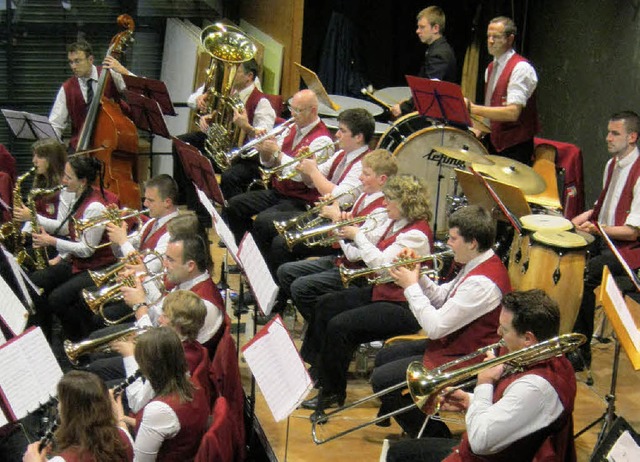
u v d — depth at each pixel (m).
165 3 9.88
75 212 6.17
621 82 7.94
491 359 3.52
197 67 8.89
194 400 3.97
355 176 5.88
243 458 4.59
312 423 4.71
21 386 4.22
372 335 4.95
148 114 7.38
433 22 7.93
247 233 4.76
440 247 5.49
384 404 4.53
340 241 5.43
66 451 3.52
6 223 6.44
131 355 4.50
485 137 7.57
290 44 8.90
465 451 3.63
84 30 9.68
